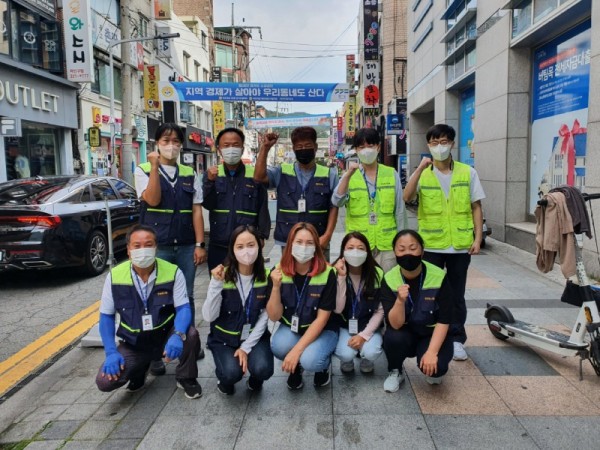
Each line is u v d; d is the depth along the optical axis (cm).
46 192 661
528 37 763
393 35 2255
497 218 893
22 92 1287
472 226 367
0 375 374
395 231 379
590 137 571
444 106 1255
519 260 714
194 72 3219
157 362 351
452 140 360
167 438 267
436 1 1330
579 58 685
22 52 1338
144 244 301
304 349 307
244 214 385
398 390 315
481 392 309
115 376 293
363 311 331
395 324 307
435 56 1352
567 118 718
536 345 355
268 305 313
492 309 399
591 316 314
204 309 312
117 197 805
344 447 254
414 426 272
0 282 679
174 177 370
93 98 1698
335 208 393
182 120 2891
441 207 365
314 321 316
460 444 253
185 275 383
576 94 693
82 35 1445
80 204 686
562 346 330
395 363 315
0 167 1220
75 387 341
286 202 387
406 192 373
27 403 325
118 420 288
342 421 279
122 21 1277
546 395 302
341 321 338
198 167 3503
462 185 363
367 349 320
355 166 366
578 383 317
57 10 1517
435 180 368
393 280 317
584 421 272
